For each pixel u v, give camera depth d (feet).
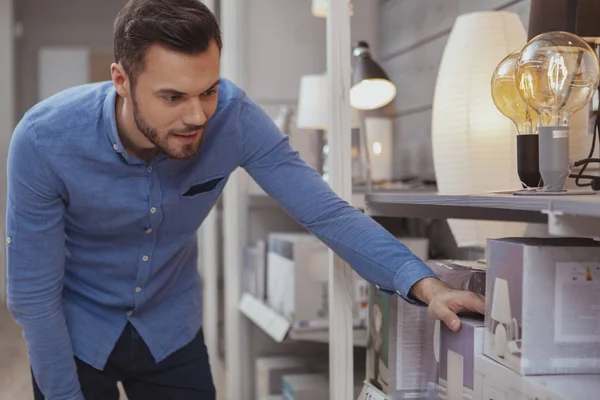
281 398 10.41
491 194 4.30
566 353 3.70
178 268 6.20
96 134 5.23
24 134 5.18
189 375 6.36
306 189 5.59
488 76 6.00
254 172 5.80
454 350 4.36
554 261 3.67
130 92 4.63
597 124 5.13
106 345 5.98
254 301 10.65
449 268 4.85
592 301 3.70
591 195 3.84
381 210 5.68
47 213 5.32
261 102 11.71
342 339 5.94
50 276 5.44
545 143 4.12
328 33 6.06
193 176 5.56
